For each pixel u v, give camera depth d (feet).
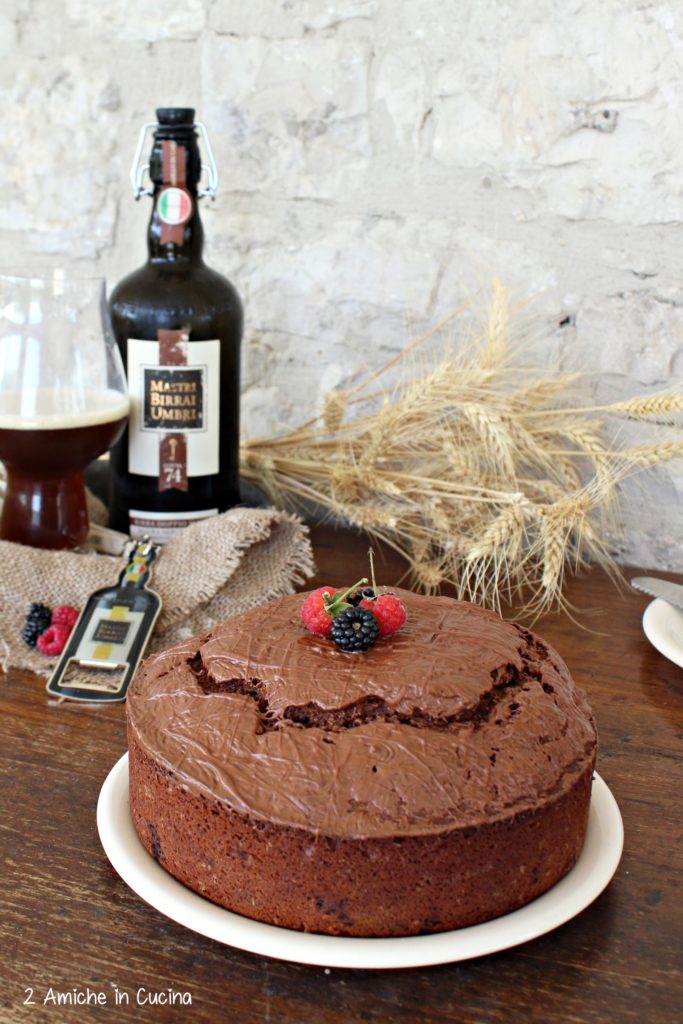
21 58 5.90
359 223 5.48
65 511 4.63
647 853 3.00
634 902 2.81
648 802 3.22
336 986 2.53
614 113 4.84
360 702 2.76
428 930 2.56
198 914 2.57
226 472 4.90
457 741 2.67
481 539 4.48
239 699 2.84
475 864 2.53
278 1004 2.47
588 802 2.80
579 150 4.96
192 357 4.62
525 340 5.26
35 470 4.49
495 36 4.98
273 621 3.18
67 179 6.00
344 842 2.48
